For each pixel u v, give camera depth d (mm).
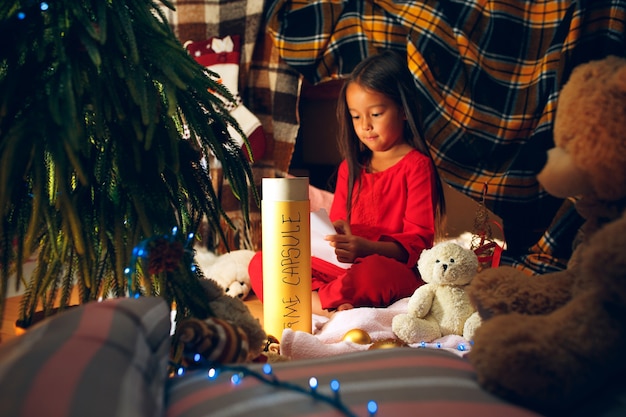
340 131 1751
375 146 1650
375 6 1890
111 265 763
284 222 1036
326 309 1444
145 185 746
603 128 606
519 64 1779
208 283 799
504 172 1790
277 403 505
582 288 655
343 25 1924
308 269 1062
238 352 683
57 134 641
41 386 397
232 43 2051
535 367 533
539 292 708
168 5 892
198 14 2107
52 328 493
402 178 1654
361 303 1424
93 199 777
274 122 2102
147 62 752
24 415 375
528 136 1779
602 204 671
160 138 772
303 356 978
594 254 542
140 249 682
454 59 1793
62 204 686
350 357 626
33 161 670
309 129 2463
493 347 558
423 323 1100
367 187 1717
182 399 532
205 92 817
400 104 1635
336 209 1789
